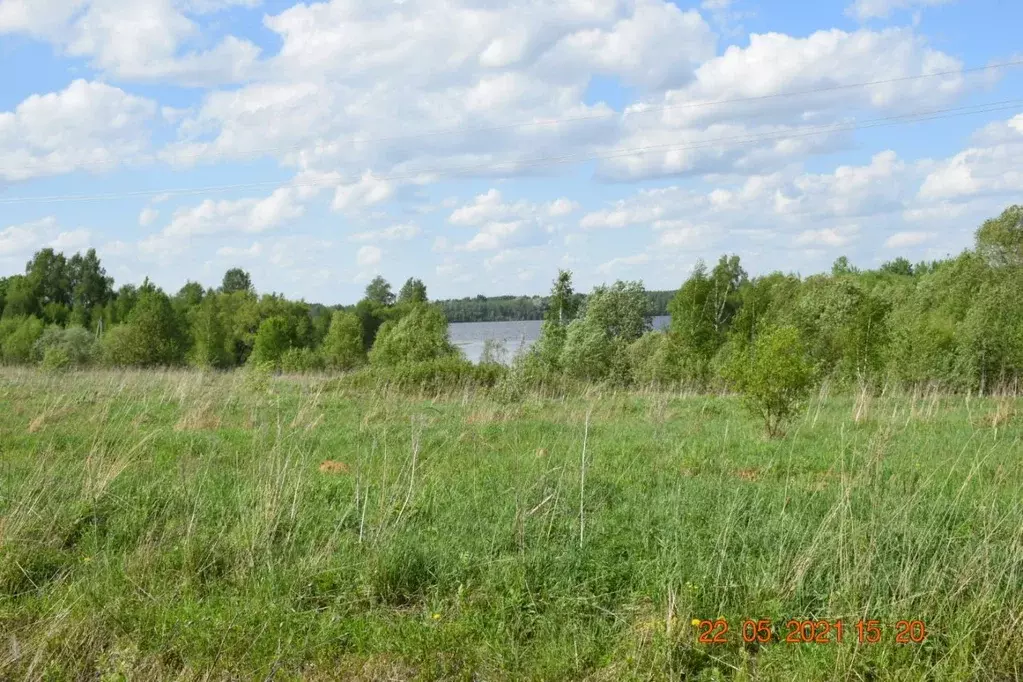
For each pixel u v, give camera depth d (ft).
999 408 45.93
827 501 24.53
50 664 15.80
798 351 44.80
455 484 28.50
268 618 17.66
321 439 39.75
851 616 17.03
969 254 124.88
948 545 19.54
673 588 17.90
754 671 15.88
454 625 17.28
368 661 16.43
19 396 57.41
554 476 27.96
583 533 21.72
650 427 45.47
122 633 17.29
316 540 22.50
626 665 15.83
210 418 46.06
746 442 40.81
